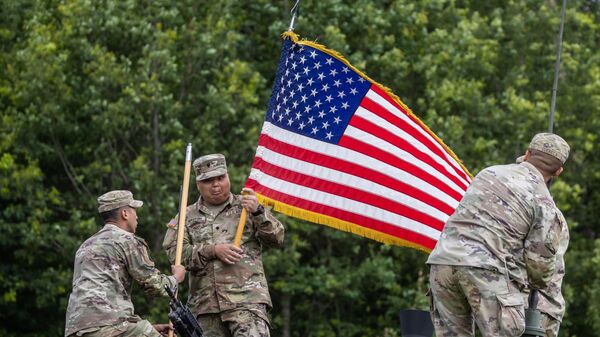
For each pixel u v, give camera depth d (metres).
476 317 22.12
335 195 31.39
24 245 62.88
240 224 27.72
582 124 74.25
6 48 67.62
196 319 27.27
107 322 25.20
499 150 70.50
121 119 62.44
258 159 31.52
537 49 75.62
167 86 64.50
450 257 22.41
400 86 72.50
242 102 65.88
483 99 71.44
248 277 27.72
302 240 70.25
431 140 32.19
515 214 22.48
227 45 66.88
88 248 25.81
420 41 73.62
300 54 32.28
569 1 80.31
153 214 61.97
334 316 72.06
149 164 64.56
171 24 66.69
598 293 66.12
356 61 67.25
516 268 22.53
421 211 31.59
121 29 64.75
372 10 70.06
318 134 31.78
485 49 70.94
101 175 64.56
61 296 66.50
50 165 68.69
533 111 70.44
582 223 76.00
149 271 25.86
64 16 65.31
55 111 63.03
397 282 71.81
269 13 72.62
